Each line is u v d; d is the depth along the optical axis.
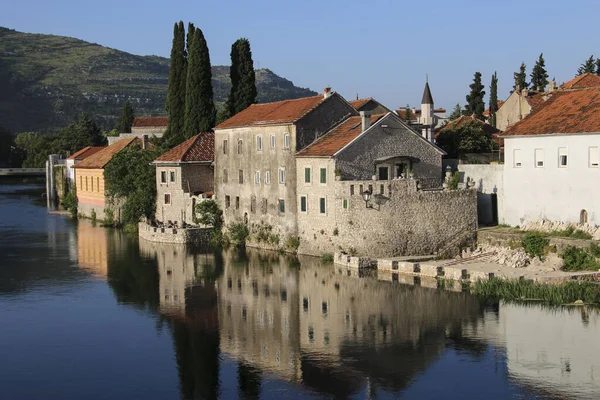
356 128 68.56
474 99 132.00
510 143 65.19
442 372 36.53
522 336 41.56
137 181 92.31
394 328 43.81
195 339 42.88
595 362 37.31
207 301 51.81
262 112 78.12
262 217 74.44
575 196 59.84
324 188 66.12
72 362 39.22
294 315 47.47
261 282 57.44
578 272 53.09
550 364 37.16
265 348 40.97
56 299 53.22
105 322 46.81
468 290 52.31
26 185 191.75
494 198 68.88
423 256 63.06
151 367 38.31
